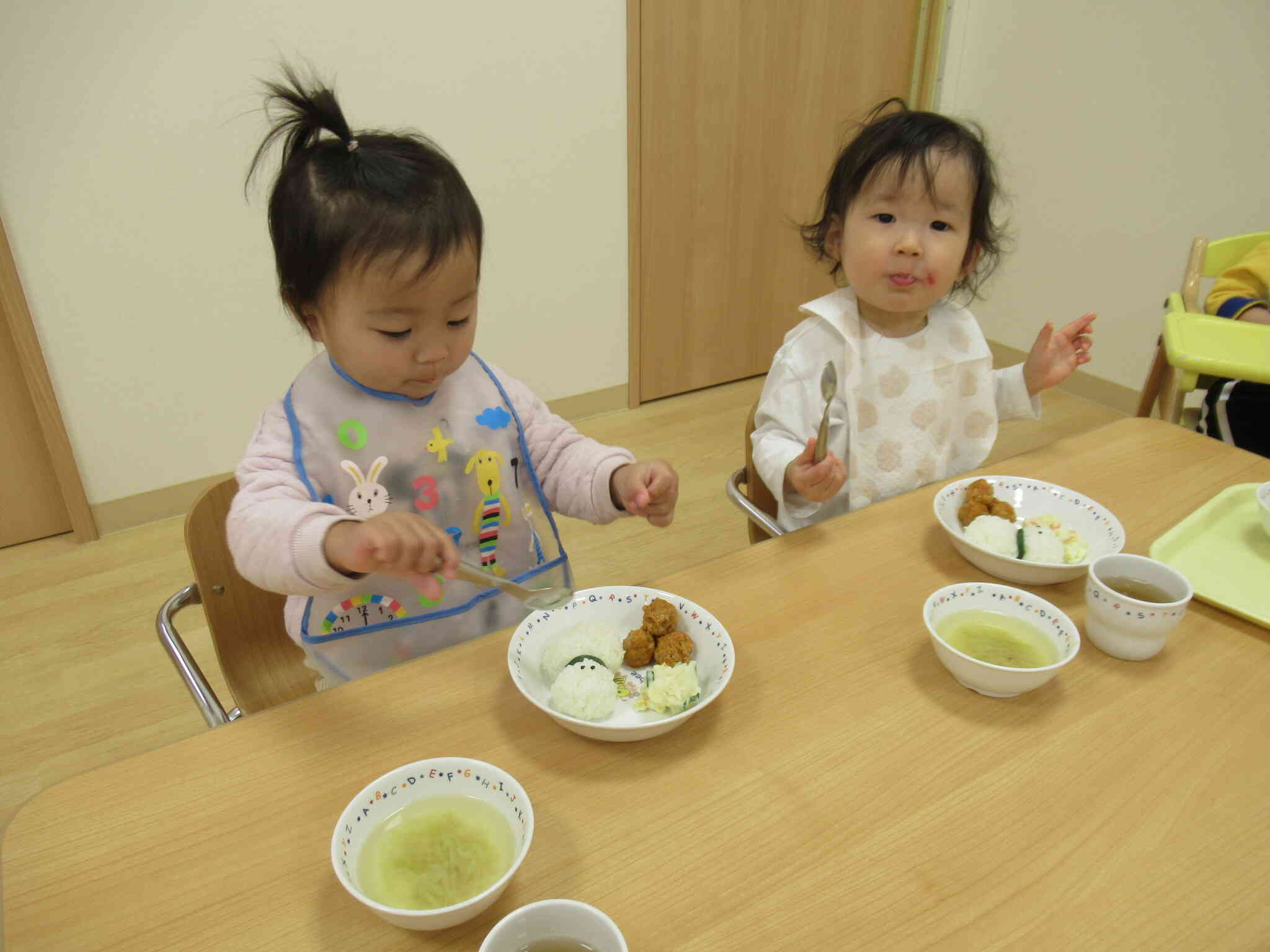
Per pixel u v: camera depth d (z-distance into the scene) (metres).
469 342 0.80
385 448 0.89
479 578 0.69
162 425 2.04
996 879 0.52
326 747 0.62
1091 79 2.52
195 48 1.77
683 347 2.74
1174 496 0.95
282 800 0.57
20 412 1.91
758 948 0.48
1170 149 2.37
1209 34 2.21
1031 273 2.84
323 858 0.54
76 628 1.74
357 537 0.65
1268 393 1.42
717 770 0.60
